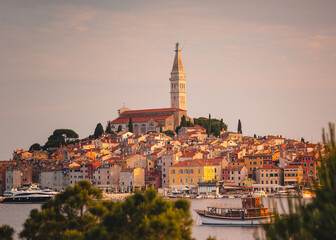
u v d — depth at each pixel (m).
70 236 113.44
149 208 106.88
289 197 78.81
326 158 75.06
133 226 106.00
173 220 99.88
